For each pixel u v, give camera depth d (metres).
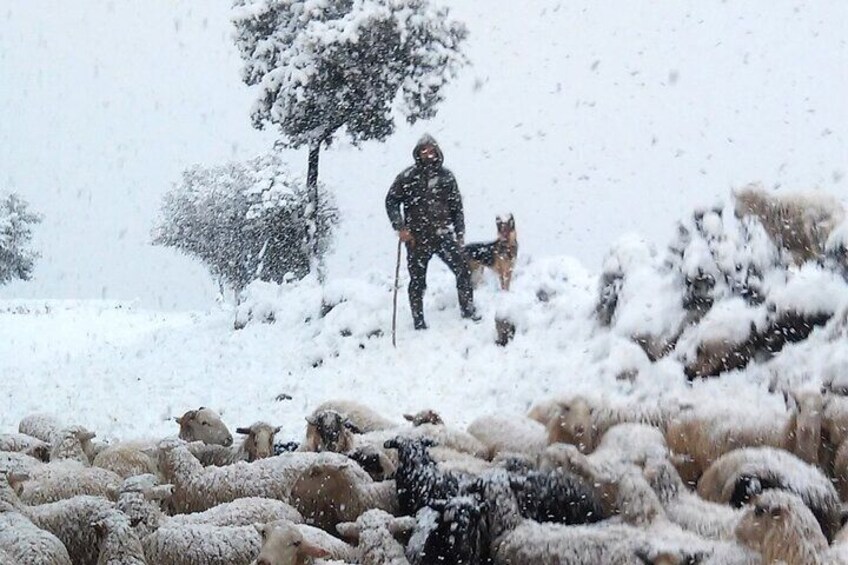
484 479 7.39
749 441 8.95
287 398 14.07
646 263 14.05
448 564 6.78
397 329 16.64
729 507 7.44
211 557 6.77
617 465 7.65
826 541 6.49
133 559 6.44
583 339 14.38
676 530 7.07
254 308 18.53
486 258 18.42
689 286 12.75
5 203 51.22
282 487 8.07
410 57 26.25
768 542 6.41
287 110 26.83
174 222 39.81
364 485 7.95
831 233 12.29
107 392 14.88
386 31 25.98
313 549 6.46
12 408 14.08
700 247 12.77
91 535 7.13
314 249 27.50
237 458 9.21
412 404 13.58
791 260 12.82
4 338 22.89
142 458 8.70
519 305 15.41
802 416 8.57
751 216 12.84
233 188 39.16
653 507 7.36
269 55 27.08
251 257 37.53
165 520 7.01
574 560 6.74
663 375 11.77
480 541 6.95
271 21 27.06
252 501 7.54
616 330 13.19
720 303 12.31
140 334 21.64
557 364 13.55
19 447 9.41
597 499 7.48
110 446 9.56
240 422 12.99
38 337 23.11
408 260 16.56
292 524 6.52
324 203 36.16
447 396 13.78
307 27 26.58
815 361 10.72
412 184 16.41
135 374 15.88
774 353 11.41
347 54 26.19
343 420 9.19
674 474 7.81
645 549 6.46
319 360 15.88
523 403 12.95
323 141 27.66
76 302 38.03
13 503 7.19
